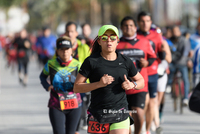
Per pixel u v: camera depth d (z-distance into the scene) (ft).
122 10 459.32
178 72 78.48
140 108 48.32
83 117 60.49
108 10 493.77
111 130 35.09
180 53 79.41
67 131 43.68
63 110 43.45
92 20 504.43
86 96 60.75
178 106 83.56
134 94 48.52
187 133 57.88
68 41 44.19
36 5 494.18
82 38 65.98
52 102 43.68
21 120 68.74
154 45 53.83
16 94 101.81
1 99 93.40
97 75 34.68
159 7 263.49
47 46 125.49
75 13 499.10
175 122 66.23
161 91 59.11
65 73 44.11
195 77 73.82
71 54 47.70
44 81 44.55
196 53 73.92
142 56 49.73
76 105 43.80
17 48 119.65
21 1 271.28
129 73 35.81
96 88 33.68
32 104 85.71
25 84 118.93
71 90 43.93
